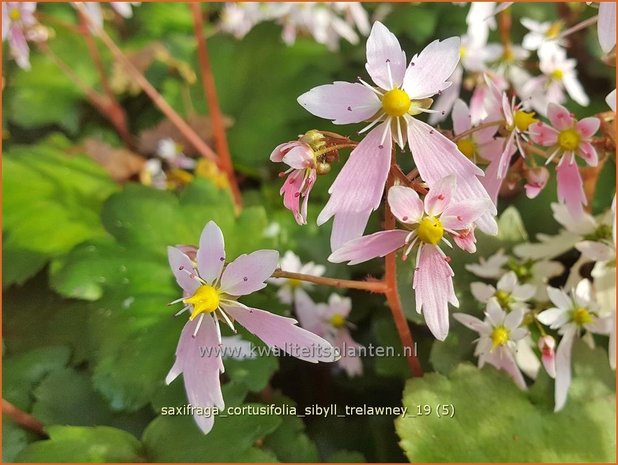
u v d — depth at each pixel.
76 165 0.17
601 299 0.12
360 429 0.13
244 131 0.19
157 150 0.19
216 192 0.15
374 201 0.09
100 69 0.19
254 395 0.13
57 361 0.13
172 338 0.13
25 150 0.17
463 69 0.17
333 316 0.14
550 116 0.11
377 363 0.13
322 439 0.13
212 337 0.10
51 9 0.21
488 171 0.11
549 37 0.16
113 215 0.14
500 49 0.17
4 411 0.12
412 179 0.10
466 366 0.12
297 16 0.19
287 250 0.15
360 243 0.09
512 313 0.12
